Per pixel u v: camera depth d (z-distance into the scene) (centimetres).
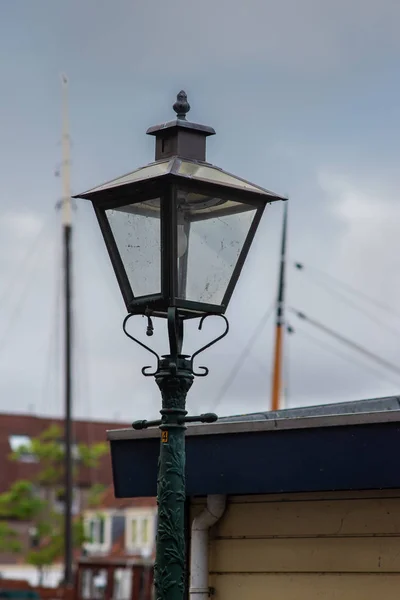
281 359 4578
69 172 7331
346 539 1351
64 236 7425
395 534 1315
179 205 1119
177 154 1166
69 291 7544
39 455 10050
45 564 9625
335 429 1306
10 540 9894
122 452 1495
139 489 1478
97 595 7288
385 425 1273
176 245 1110
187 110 1187
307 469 1328
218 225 1135
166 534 1108
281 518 1407
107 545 9675
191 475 1420
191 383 1130
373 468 1280
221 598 1445
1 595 7244
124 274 1141
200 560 1453
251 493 1398
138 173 1139
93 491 10044
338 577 1351
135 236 1135
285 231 4534
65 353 7500
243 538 1436
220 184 1122
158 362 1129
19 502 9794
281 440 1348
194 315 1140
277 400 4600
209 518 1449
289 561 1394
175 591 1102
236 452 1386
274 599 1401
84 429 12725
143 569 6662
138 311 1138
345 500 1356
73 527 9531
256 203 1150
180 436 1121
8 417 12662
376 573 1323
